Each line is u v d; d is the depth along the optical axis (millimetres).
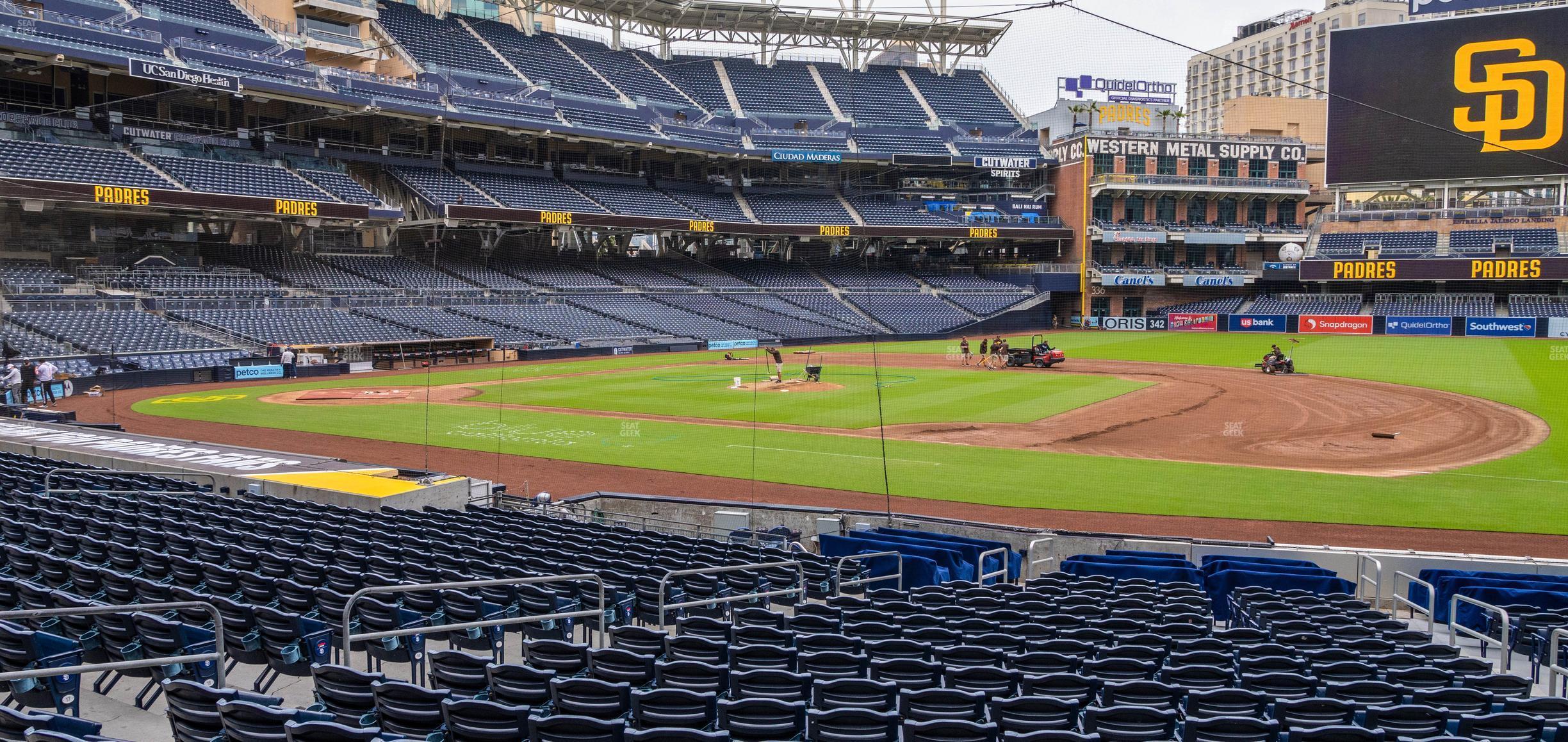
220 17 65625
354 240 73000
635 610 14055
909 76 101250
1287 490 25891
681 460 29906
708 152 85500
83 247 58969
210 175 60812
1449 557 18203
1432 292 86750
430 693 8570
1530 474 27656
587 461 29688
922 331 84875
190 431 35062
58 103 59875
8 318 48312
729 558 16328
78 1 57688
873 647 10953
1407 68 76000
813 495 25453
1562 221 80312
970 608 13430
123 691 10867
